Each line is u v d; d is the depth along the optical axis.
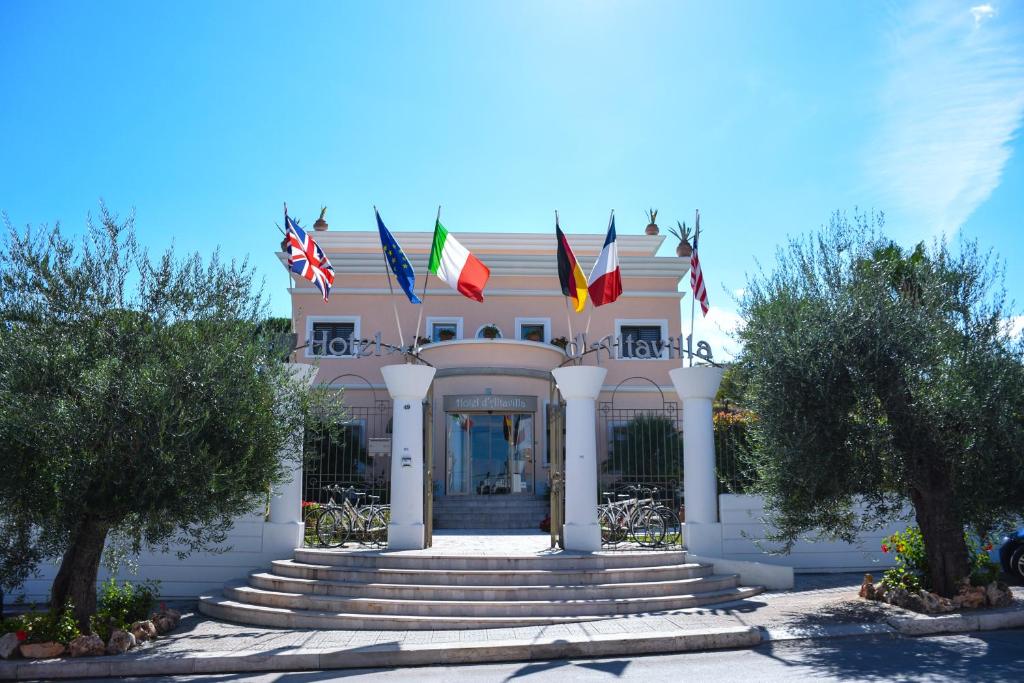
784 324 10.44
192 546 10.62
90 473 8.35
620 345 24.61
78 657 8.62
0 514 8.79
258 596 11.33
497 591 10.70
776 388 10.28
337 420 11.34
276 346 10.34
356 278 24.56
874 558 14.05
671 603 10.93
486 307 24.72
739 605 11.10
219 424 9.09
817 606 10.83
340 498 17.30
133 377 8.59
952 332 10.12
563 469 13.52
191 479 8.71
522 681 7.65
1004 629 9.51
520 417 22.91
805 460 10.10
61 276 9.00
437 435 22.39
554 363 23.42
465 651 8.66
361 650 8.63
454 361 22.55
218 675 8.37
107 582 10.38
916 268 10.83
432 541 14.15
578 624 9.97
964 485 10.05
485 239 25.89
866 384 9.82
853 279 10.49
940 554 10.28
